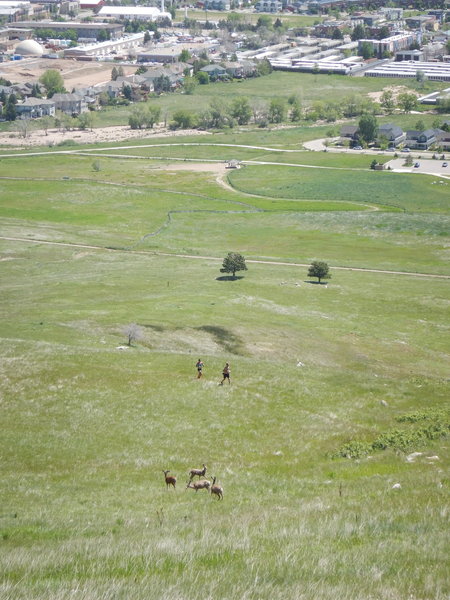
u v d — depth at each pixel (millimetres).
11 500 68250
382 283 185875
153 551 47344
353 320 154375
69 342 123562
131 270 196250
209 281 182000
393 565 44969
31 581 41125
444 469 73500
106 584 39500
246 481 72938
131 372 101500
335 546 49531
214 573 42406
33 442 82812
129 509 64625
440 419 87750
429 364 131625
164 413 90312
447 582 41688
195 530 54250
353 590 40031
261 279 185750
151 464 78750
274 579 41781
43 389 95062
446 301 169500
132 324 130250
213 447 83062
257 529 54156
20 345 109125
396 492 65688
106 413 89812
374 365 128750
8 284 181375
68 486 72562
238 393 96500
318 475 75250
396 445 82125
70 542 52375
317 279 188125
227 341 133625
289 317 153000
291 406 94000
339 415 91438
